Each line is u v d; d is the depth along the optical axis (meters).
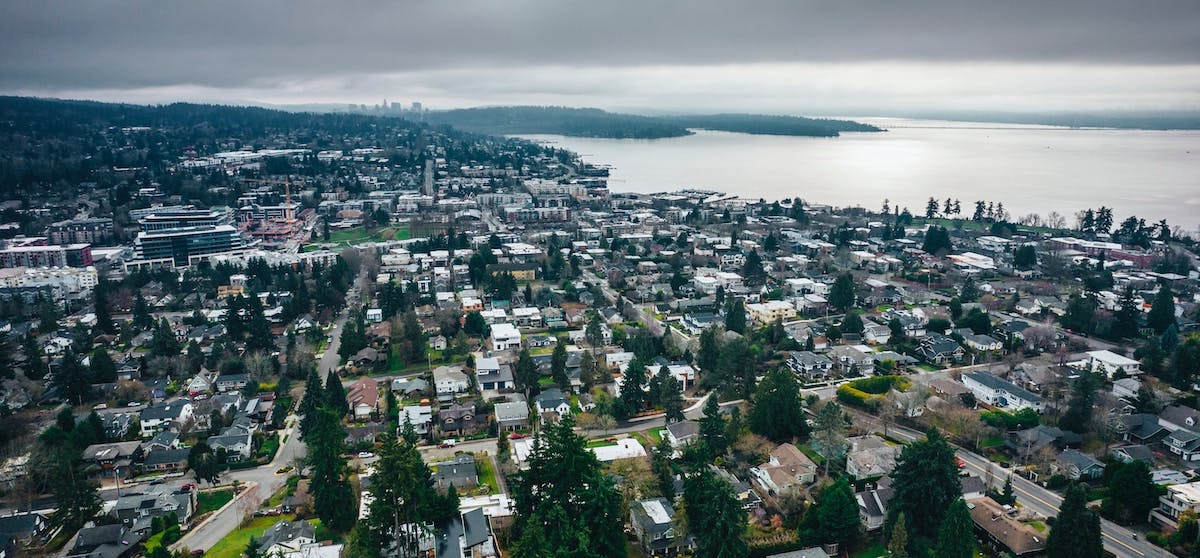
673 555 89.25
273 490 108.94
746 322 173.25
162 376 152.62
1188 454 108.62
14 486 104.56
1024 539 84.94
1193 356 134.75
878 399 127.38
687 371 144.38
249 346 165.38
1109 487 95.00
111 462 113.94
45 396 142.88
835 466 108.31
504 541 90.62
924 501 89.06
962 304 194.25
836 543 88.00
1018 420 118.50
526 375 139.12
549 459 84.62
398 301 195.00
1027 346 157.38
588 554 75.38
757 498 99.88
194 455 114.69
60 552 92.75
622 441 117.19
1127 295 173.38
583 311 195.50
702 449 94.38
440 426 127.38
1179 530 85.44
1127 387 130.38
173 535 95.19
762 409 116.88
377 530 85.56
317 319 189.75
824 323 181.25
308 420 124.94
